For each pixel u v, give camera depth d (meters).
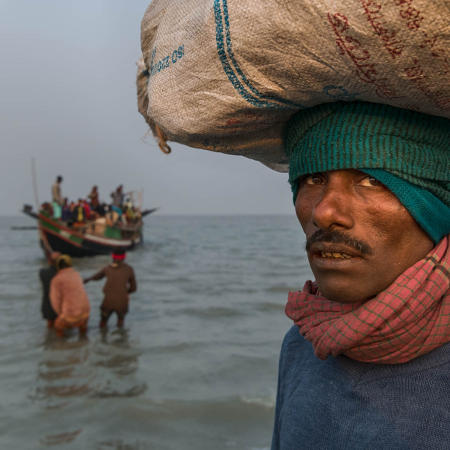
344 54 0.59
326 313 0.78
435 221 0.70
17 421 4.64
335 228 0.70
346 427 0.74
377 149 0.68
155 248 34.75
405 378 0.71
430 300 0.66
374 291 0.70
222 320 9.65
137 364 6.48
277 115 0.80
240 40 0.66
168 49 0.81
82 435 4.36
